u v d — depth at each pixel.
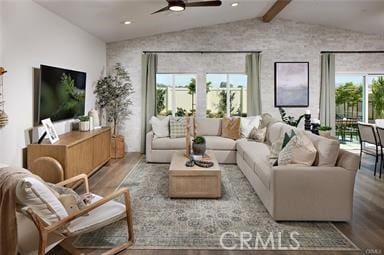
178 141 5.76
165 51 6.78
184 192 3.72
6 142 3.27
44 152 3.54
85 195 2.71
